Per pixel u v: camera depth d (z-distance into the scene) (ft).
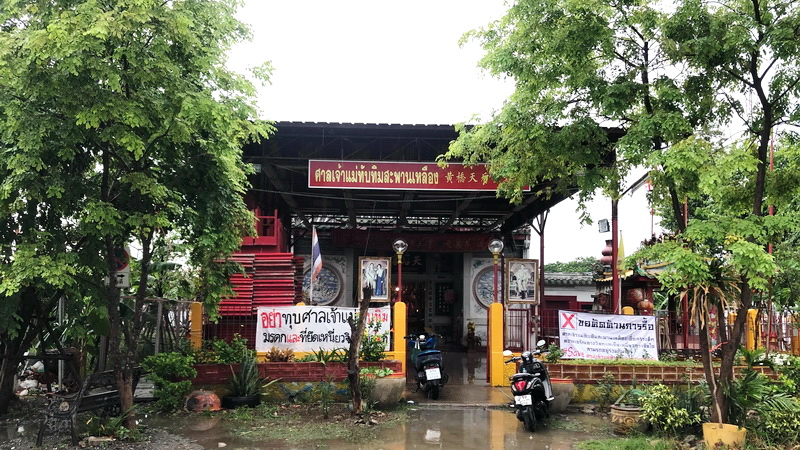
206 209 30.01
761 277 25.30
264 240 47.52
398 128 42.01
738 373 33.37
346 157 45.62
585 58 27.04
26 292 30.83
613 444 25.62
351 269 74.08
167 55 24.44
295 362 34.53
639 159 25.50
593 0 25.64
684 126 24.59
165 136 26.23
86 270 29.99
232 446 25.08
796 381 31.91
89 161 28.12
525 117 30.14
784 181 27.35
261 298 43.78
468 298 74.18
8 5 23.90
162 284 42.93
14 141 24.57
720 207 28.63
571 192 41.78
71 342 38.32
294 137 43.57
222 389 33.65
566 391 32.71
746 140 27.76
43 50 21.66
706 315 25.05
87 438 25.18
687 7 24.98
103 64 22.48
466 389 39.65
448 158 42.86
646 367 35.35
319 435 27.09
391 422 29.99
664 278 24.70
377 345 35.81
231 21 27.32
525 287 43.60
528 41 27.96
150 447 24.72
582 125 28.19
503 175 34.81
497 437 27.27
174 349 36.76
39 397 36.32
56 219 28.63
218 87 26.50
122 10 23.27
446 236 71.05
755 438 25.12
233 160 31.07
